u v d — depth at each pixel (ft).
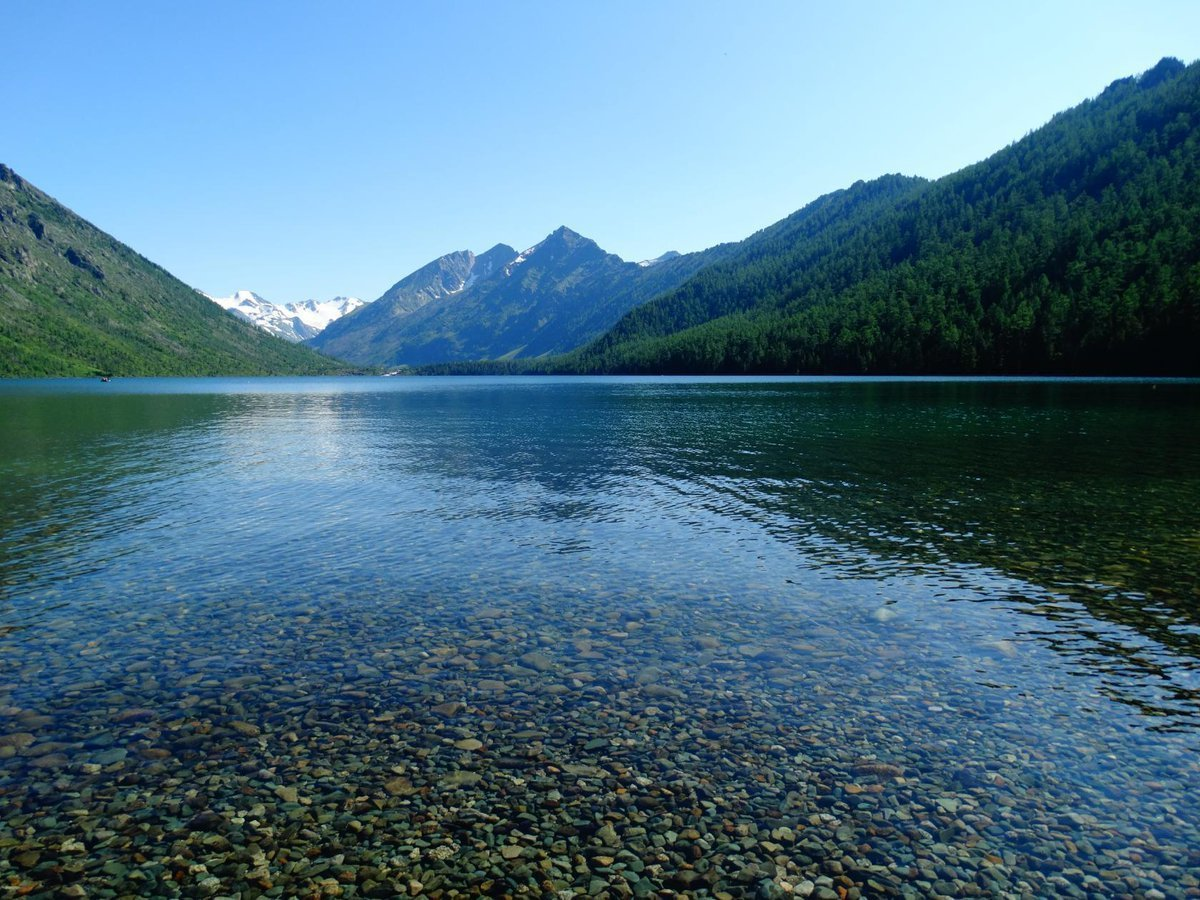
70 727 35.73
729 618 51.34
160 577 62.03
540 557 68.23
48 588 58.85
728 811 28.99
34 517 87.15
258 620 51.29
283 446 167.02
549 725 35.88
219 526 82.12
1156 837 27.30
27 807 29.22
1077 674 41.70
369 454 150.10
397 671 42.39
